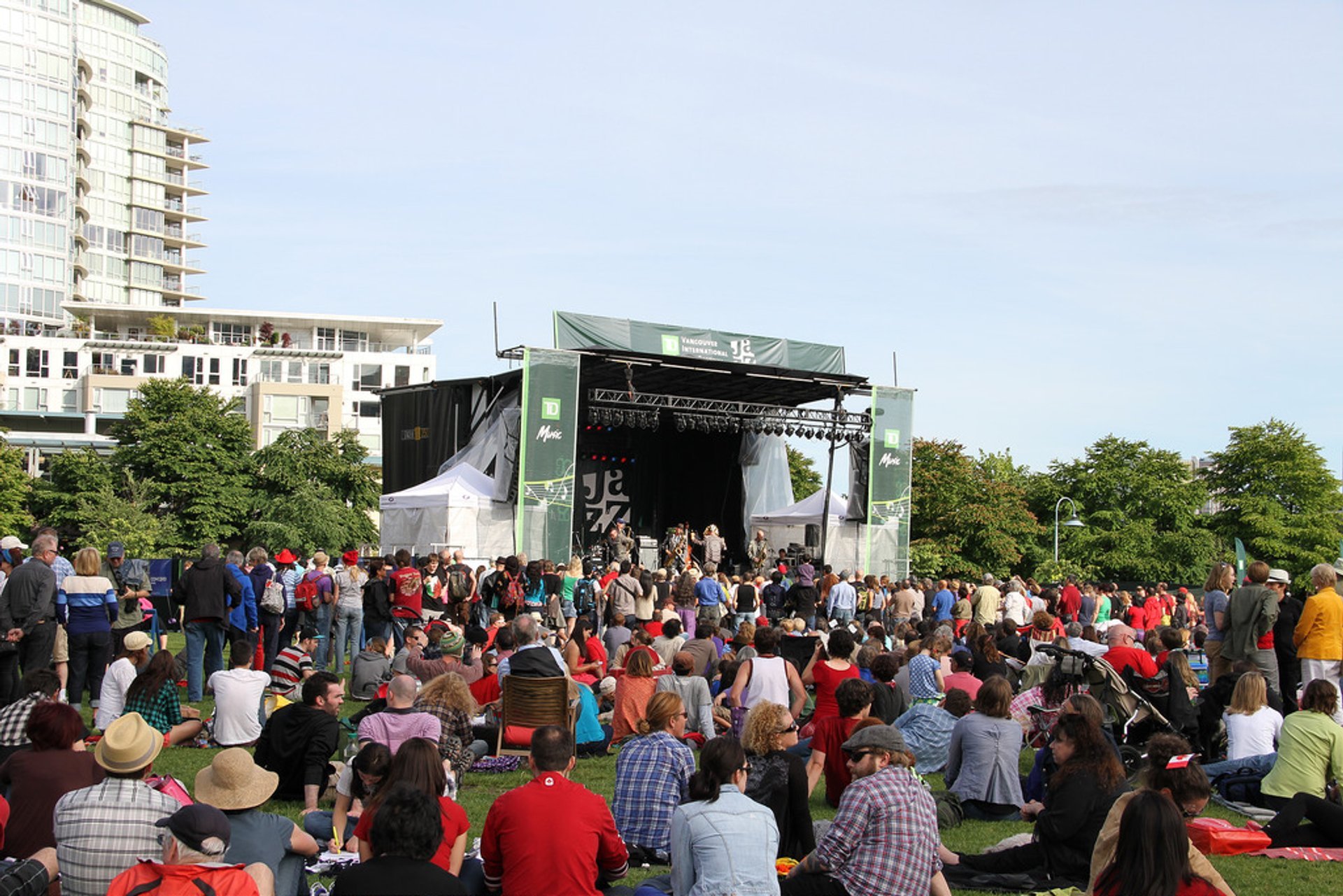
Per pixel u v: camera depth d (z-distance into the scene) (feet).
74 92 347.97
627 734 41.81
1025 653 53.57
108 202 387.34
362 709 47.62
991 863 26.61
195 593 50.39
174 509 199.93
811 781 32.04
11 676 41.01
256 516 199.62
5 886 20.26
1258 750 35.04
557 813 20.79
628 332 99.86
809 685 52.65
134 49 400.06
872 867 22.08
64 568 45.47
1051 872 26.02
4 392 312.09
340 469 209.36
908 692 43.27
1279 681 43.09
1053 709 37.86
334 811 28.19
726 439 129.90
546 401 94.48
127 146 394.52
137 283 393.09
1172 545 199.62
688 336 102.83
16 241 329.11
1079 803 25.70
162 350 318.04
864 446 114.21
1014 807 31.94
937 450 181.47
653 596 70.90
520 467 93.20
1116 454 210.59
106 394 312.91
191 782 35.37
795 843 26.14
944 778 37.11
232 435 203.72
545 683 39.27
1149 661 39.04
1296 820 29.94
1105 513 203.72
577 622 53.98
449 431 111.65
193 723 36.45
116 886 16.78
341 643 62.03
